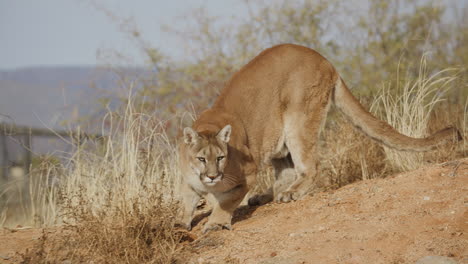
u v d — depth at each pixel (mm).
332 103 11867
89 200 10625
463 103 14375
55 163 12852
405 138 10734
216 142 9453
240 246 8141
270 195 11609
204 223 10188
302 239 7949
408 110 12484
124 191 10078
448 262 6590
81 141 13203
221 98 10781
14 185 13875
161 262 7867
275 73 10969
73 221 10625
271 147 11070
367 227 8008
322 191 11398
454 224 7668
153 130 12328
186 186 9906
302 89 11133
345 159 12133
